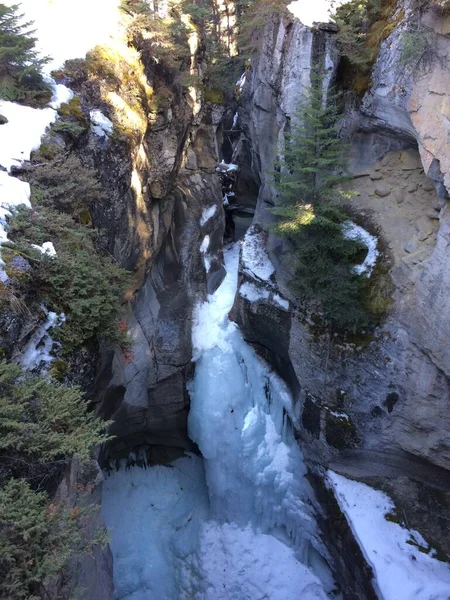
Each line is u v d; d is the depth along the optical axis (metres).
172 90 10.23
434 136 6.45
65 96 7.16
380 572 7.11
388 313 7.38
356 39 8.12
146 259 8.90
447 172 6.27
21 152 6.00
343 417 8.01
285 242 8.78
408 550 7.30
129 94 8.48
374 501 7.91
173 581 9.62
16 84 6.82
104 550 6.19
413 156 7.79
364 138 8.20
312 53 8.37
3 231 5.06
